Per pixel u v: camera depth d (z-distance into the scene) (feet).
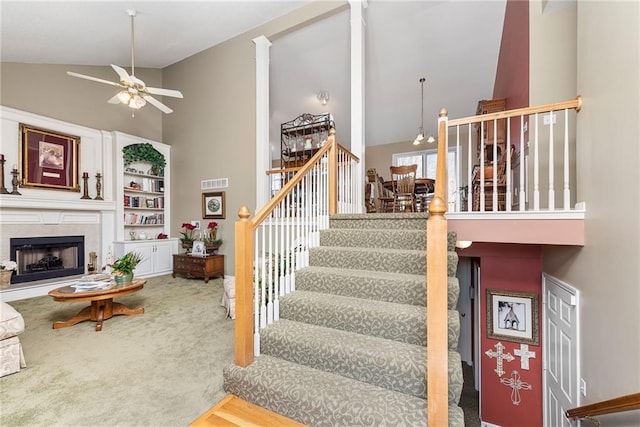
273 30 16.30
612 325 5.63
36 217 14.84
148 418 5.66
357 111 13.74
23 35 13.02
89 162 17.16
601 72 6.01
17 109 14.75
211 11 14.94
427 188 19.58
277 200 7.48
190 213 19.69
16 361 7.21
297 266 8.60
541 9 9.89
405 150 25.17
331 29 16.33
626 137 5.11
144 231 19.72
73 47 15.07
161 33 15.99
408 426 4.59
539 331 10.12
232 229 17.95
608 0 5.72
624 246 5.18
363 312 6.50
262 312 6.88
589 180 6.62
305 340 6.23
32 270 15.01
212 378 7.01
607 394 5.83
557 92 9.64
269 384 5.63
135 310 11.66
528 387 10.25
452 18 14.83
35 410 5.83
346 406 5.01
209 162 18.83
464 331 15.97
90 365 7.58
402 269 7.91
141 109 20.03
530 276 10.27
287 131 18.49
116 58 17.80
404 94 20.27
